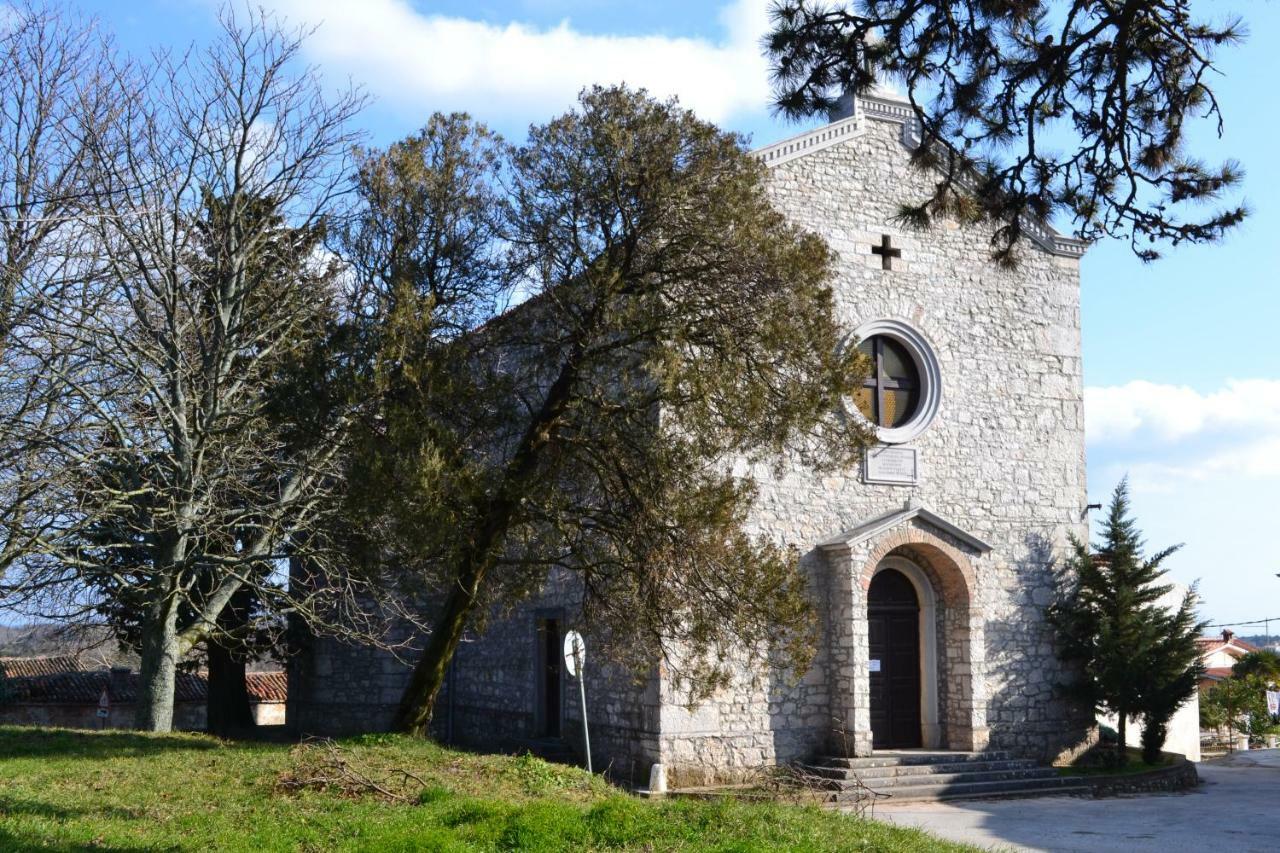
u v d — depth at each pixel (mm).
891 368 21344
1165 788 20344
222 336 19625
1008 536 21453
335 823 10703
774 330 14203
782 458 15359
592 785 14141
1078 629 21406
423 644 25781
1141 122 9836
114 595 20781
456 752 15375
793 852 9891
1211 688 39219
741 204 14625
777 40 9680
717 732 18297
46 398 17438
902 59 9734
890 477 20516
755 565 14773
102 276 18984
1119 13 9008
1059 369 22688
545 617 21609
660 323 14367
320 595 22422
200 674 37781
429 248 15984
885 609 20859
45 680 35656
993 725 20422
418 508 13328
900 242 21484
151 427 19688
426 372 14141
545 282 14891
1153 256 10242
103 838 9539
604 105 14719
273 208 21438
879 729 20375
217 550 22547
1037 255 22969
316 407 14680
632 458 14742
